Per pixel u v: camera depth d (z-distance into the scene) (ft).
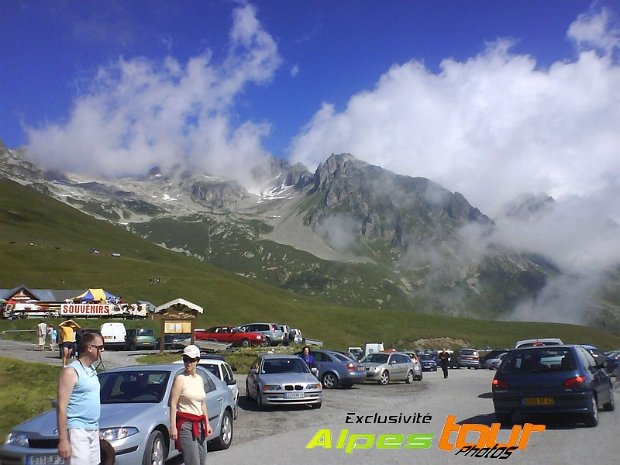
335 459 36.32
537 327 533.55
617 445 39.32
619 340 546.26
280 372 69.15
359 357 167.12
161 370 37.37
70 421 22.54
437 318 521.65
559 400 46.14
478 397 78.64
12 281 362.94
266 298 435.12
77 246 542.16
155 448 31.96
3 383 62.85
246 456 37.86
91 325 239.91
